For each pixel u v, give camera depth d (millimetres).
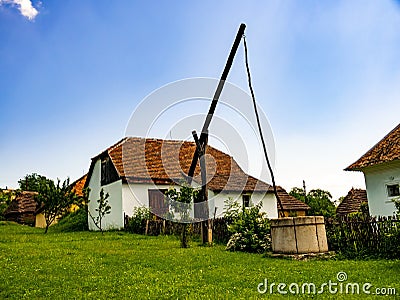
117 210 24766
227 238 16078
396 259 9969
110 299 6461
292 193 44656
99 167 27906
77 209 33750
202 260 10367
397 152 18844
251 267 9188
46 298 6609
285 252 11016
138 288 7105
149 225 21016
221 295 6430
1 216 44844
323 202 40000
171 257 10953
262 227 12734
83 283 7648
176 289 6949
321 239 11133
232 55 13641
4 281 7836
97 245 14953
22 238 18078
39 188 23016
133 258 10844
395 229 10297
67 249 13312
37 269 9094
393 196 19391
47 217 22797
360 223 11070
